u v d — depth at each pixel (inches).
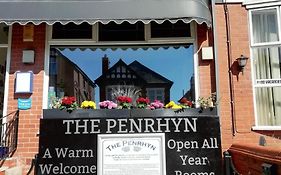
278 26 286.4
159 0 260.5
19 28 292.2
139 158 256.4
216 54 286.2
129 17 257.4
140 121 261.3
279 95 286.0
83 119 261.4
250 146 231.1
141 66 297.3
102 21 257.0
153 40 296.0
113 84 293.7
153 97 291.0
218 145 260.1
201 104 268.2
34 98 281.9
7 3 258.4
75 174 255.1
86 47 298.4
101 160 256.2
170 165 256.5
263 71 289.1
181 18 256.4
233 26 293.9
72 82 293.3
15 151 273.4
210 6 294.2
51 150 257.8
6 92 282.5
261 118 283.7
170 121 261.9
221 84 285.4
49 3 259.4
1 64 325.1
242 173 240.2
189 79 291.7
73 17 256.8
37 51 289.4
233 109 281.7
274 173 179.6
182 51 297.0
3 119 278.8
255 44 290.0
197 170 256.5
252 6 293.6
